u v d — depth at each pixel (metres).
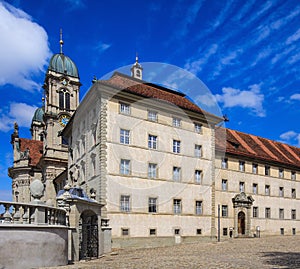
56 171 48.44
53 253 11.87
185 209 27.77
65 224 14.20
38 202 12.02
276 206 38.59
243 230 34.41
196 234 28.42
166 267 11.84
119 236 22.72
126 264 12.98
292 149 48.84
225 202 33.12
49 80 55.53
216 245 24.39
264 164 38.38
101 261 14.54
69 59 59.12
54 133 51.53
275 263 12.56
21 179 54.12
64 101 56.12
